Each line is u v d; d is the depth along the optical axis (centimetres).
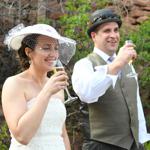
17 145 340
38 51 342
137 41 701
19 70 724
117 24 432
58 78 326
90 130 427
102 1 765
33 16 802
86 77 405
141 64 691
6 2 798
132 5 812
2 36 761
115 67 398
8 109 335
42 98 322
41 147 340
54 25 762
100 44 430
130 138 425
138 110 436
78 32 693
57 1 820
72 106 659
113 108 421
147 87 694
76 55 672
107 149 421
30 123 318
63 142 361
